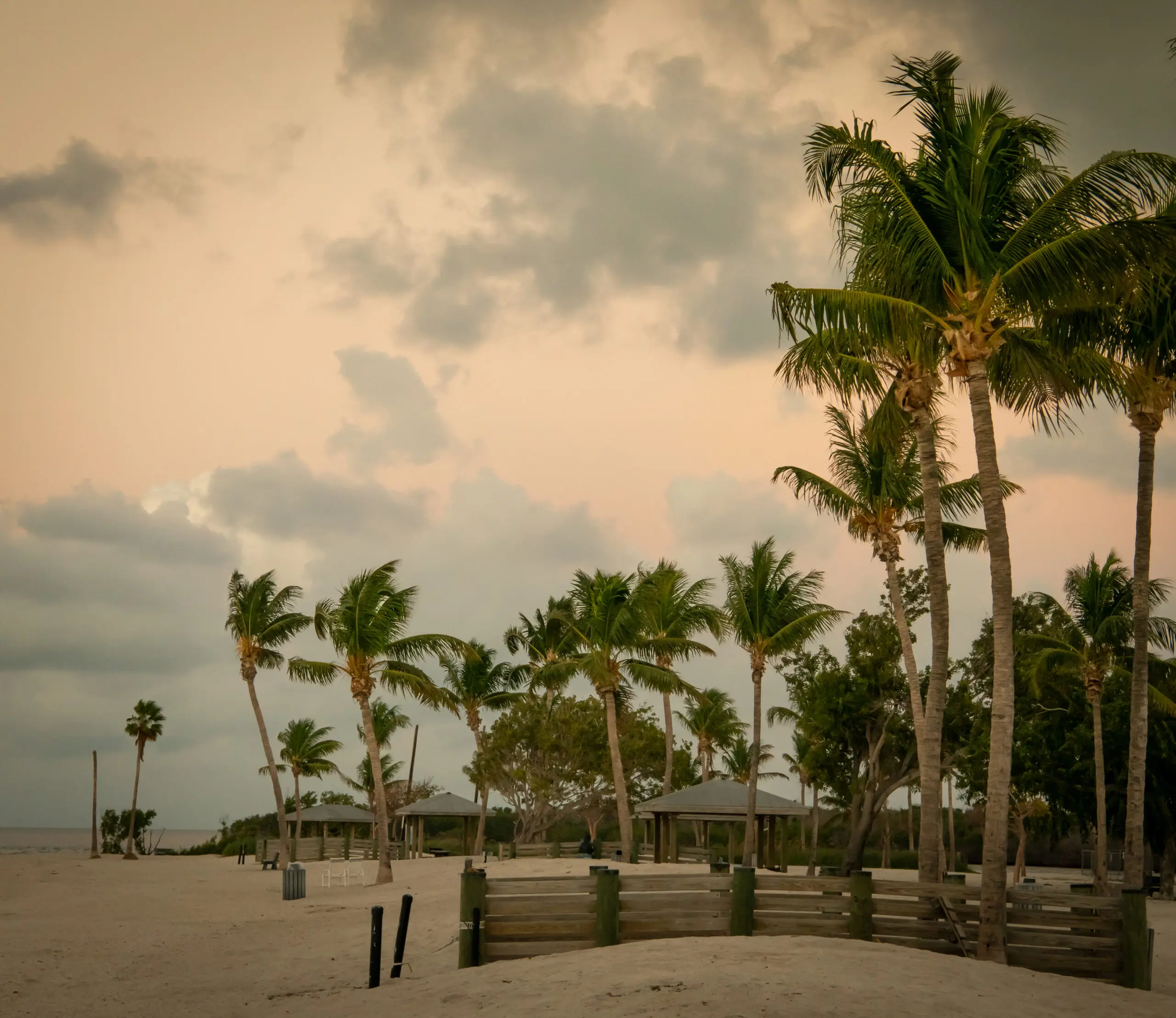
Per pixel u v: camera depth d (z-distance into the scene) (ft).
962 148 52.95
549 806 164.35
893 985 37.06
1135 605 72.79
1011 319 53.98
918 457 89.86
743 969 38.81
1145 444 71.61
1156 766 129.39
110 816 278.87
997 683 49.80
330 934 74.08
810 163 54.90
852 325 53.83
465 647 129.80
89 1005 49.32
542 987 39.09
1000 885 46.37
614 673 137.28
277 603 152.66
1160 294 61.05
